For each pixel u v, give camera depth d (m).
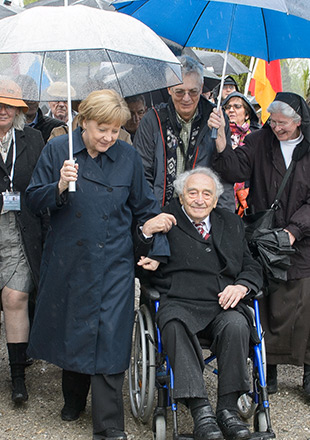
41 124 5.30
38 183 3.73
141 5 4.75
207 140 4.48
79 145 3.70
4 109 4.11
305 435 3.94
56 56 4.04
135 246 3.86
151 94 6.05
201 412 3.42
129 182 3.74
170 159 4.46
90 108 3.46
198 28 4.72
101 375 3.63
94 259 3.61
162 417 3.62
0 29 3.56
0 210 4.17
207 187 3.90
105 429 3.62
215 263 3.91
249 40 4.63
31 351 3.81
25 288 4.20
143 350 3.84
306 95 8.63
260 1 3.62
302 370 4.99
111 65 4.11
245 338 3.60
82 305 3.61
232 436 3.41
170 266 3.92
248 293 3.85
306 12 3.68
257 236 4.22
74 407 4.01
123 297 3.68
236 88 7.12
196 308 3.77
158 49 3.62
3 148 4.24
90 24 3.46
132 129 5.38
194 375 3.46
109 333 3.59
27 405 4.20
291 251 4.14
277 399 4.45
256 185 4.50
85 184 3.63
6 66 4.00
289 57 4.57
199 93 4.37
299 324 4.37
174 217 3.98
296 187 4.34
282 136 4.31
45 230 4.48
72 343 3.61
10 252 4.21
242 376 3.54
